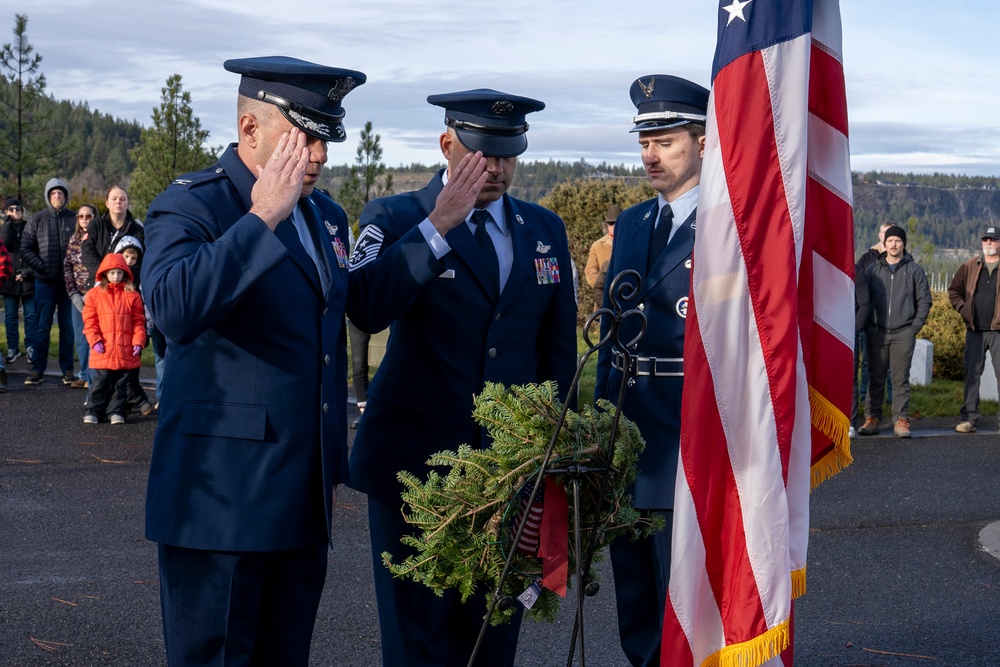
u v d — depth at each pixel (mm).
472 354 3709
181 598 2996
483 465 2869
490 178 3643
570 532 2949
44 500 6855
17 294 11867
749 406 3086
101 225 10391
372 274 3369
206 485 2924
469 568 2895
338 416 3174
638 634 4023
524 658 4438
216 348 2951
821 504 7246
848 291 3281
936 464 8656
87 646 4453
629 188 21234
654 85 3871
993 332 10148
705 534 3105
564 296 3932
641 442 3020
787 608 3049
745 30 3109
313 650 4449
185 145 21469
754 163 3080
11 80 24531
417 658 3709
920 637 4730
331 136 3018
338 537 6207
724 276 3100
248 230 2781
